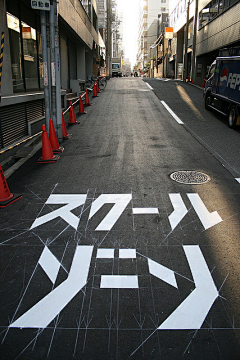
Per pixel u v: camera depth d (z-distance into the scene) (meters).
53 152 8.39
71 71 22.83
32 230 4.48
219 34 22.92
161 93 21.64
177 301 3.10
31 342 2.67
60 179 6.47
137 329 2.78
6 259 3.81
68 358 2.51
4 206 5.23
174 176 6.54
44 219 4.80
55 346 2.62
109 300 3.13
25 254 3.91
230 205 5.18
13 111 8.65
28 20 11.43
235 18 19.47
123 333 2.74
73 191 5.84
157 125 11.70
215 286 3.31
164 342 2.65
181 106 16.08
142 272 3.54
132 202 5.34
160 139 9.68
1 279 3.46
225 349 2.58
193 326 2.81
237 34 19.09
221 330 2.76
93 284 3.36
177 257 3.81
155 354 2.54
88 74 32.59
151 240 4.19
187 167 7.11
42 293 3.24
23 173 6.90
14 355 2.54
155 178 6.44
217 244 4.07
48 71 8.57
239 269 3.58
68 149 8.74
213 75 13.84
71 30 18.27
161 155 8.04
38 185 6.16
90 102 18.05
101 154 8.20
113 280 3.42
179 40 42.78
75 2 18.58
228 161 7.50
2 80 8.75
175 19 43.66
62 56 19.02
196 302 3.09
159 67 65.19
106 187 6.00
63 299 3.15
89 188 5.96
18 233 4.41
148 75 92.19
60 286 3.34
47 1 7.45
